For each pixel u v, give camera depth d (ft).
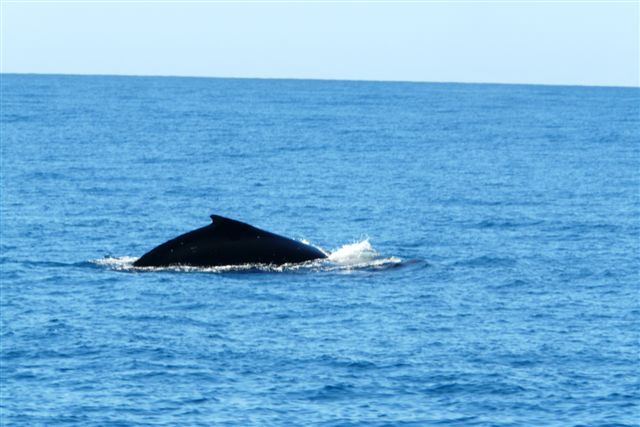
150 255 450.30
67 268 443.73
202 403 256.11
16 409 251.39
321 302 378.94
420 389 269.44
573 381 277.23
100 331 330.95
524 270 450.30
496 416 247.29
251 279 420.77
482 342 319.27
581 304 380.17
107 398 260.42
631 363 296.30
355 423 241.96
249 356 301.22
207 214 643.86
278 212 652.89
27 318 348.59
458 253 496.23
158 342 317.01
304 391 266.98
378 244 526.16
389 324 344.08
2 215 609.42
